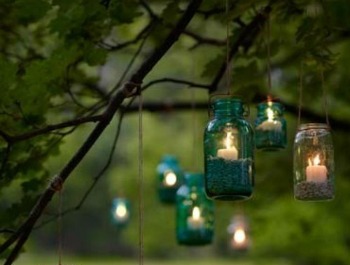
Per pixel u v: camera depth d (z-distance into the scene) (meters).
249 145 4.20
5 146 4.53
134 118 25.70
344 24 5.27
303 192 4.27
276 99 4.96
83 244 35.81
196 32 7.05
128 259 35.41
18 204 4.70
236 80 5.52
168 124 17.34
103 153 31.39
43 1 4.48
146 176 14.58
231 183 4.14
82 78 5.30
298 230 10.18
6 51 5.58
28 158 4.66
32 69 4.26
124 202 11.69
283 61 7.12
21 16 4.74
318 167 4.25
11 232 4.20
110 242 36.09
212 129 4.19
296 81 7.73
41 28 5.59
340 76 7.84
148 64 4.10
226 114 4.19
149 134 15.95
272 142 4.90
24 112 4.37
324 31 4.44
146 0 5.45
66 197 31.92
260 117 4.95
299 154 4.30
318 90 6.52
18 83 4.47
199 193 7.42
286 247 10.48
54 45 5.59
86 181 29.72
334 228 10.18
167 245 14.79
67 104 5.19
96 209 34.97
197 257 32.38
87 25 4.51
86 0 4.40
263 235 10.24
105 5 4.62
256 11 4.87
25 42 5.65
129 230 14.66
